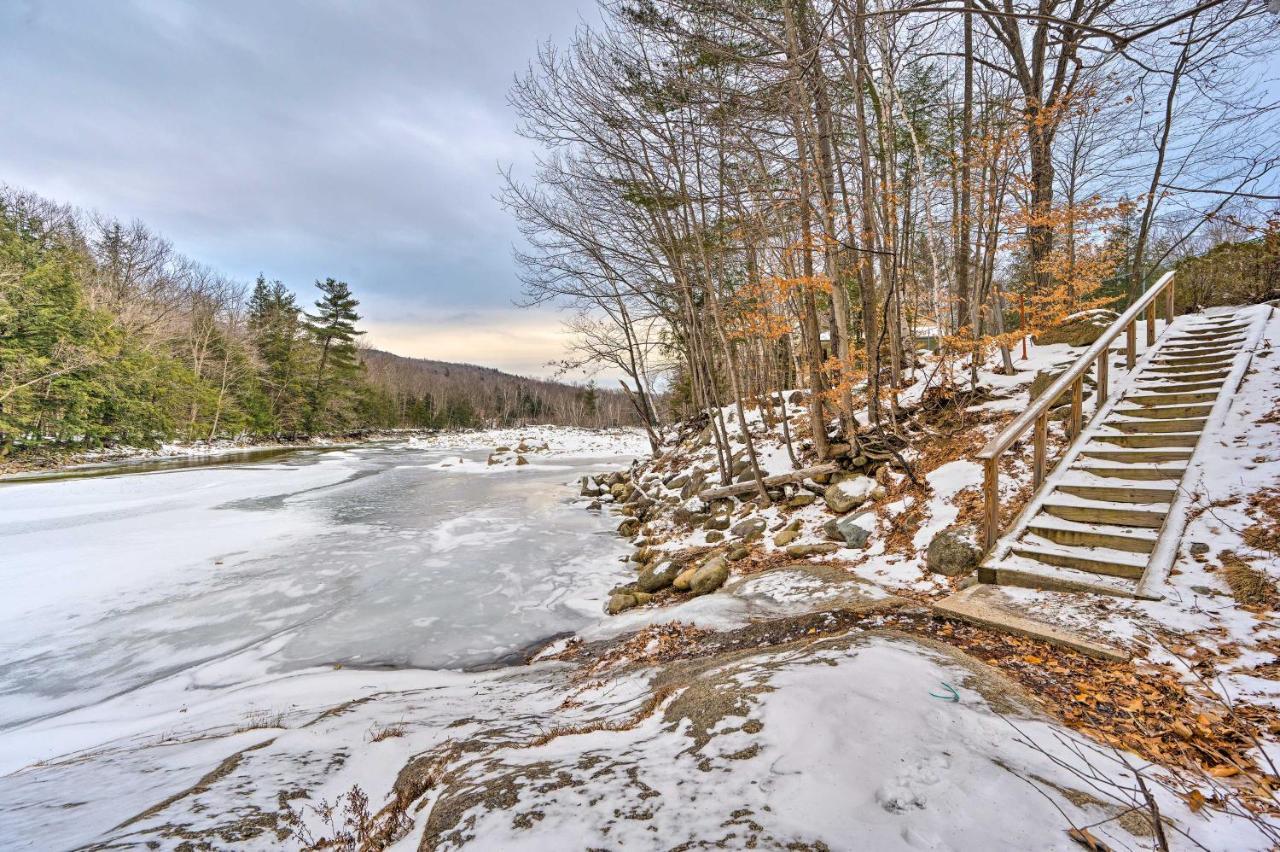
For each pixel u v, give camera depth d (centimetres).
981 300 1143
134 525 1309
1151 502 527
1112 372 809
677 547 1012
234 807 273
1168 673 320
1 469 2105
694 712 295
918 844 173
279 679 604
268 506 1592
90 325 2475
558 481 2198
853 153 1102
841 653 343
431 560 1039
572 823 205
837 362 972
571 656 614
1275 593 376
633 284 1472
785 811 196
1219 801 206
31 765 432
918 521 705
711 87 891
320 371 4772
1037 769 219
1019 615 421
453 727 391
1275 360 675
